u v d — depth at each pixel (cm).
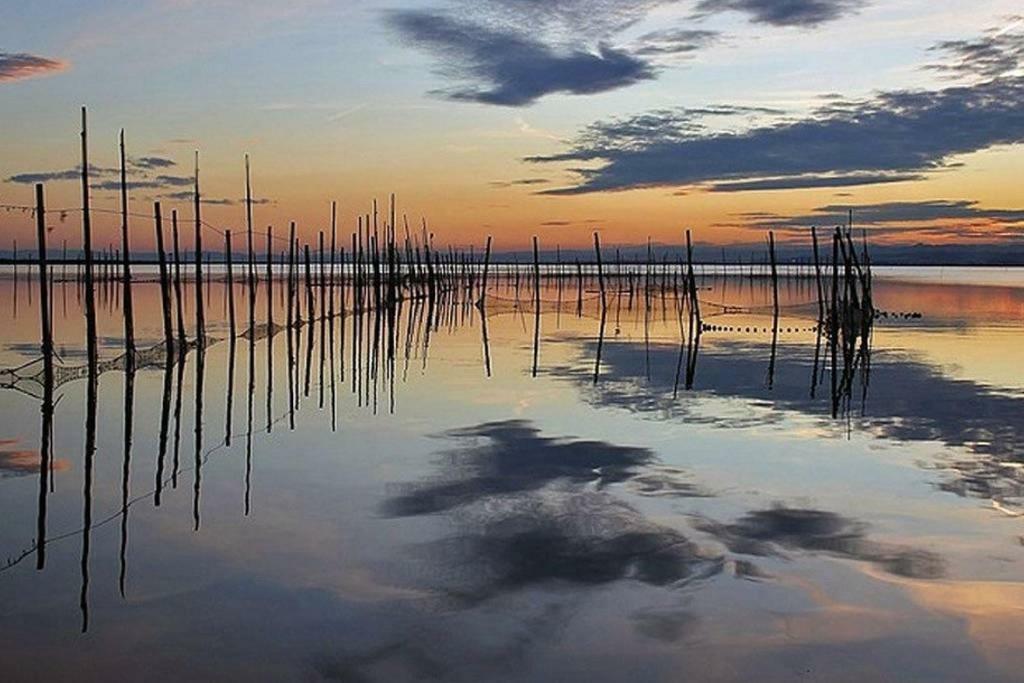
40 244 2764
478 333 5056
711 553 1280
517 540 1341
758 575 1195
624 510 1488
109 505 1586
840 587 1152
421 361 3703
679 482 1669
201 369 3478
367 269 8256
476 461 1856
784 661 960
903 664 952
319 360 3778
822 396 2686
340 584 1181
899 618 1061
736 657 970
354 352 4084
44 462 1933
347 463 1866
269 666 962
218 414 2519
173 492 1664
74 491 1692
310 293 4619
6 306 6938
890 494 1580
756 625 1045
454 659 971
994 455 1884
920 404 2533
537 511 1486
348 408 2573
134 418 2458
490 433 2155
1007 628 1031
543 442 2033
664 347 4206
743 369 3356
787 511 1479
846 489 1616
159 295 9038
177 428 2319
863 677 928
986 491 1600
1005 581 1170
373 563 1254
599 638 1015
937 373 3181
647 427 2206
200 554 1308
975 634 1018
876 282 13325
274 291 10012
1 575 1233
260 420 2412
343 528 1413
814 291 11106
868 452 1916
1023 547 1300
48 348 2783
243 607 1113
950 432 2133
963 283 12912
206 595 1152
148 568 1254
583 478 1703
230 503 1577
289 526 1434
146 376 3300
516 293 10269
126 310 3266
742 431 2152
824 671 940
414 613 1087
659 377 3139
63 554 1320
